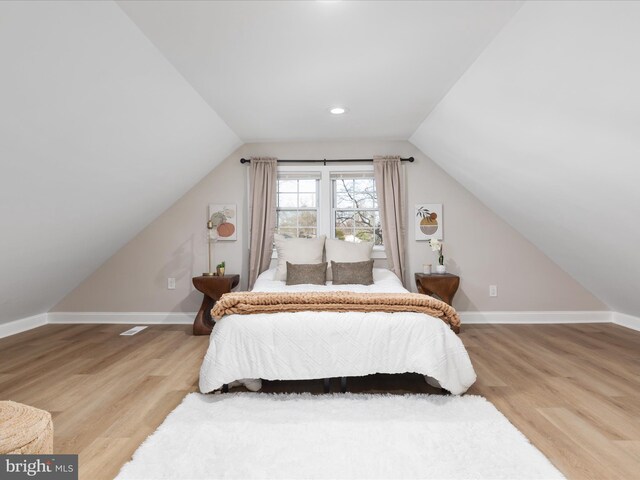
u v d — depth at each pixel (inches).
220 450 75.8
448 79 123.7
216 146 177.8
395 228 189.8
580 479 66.9
